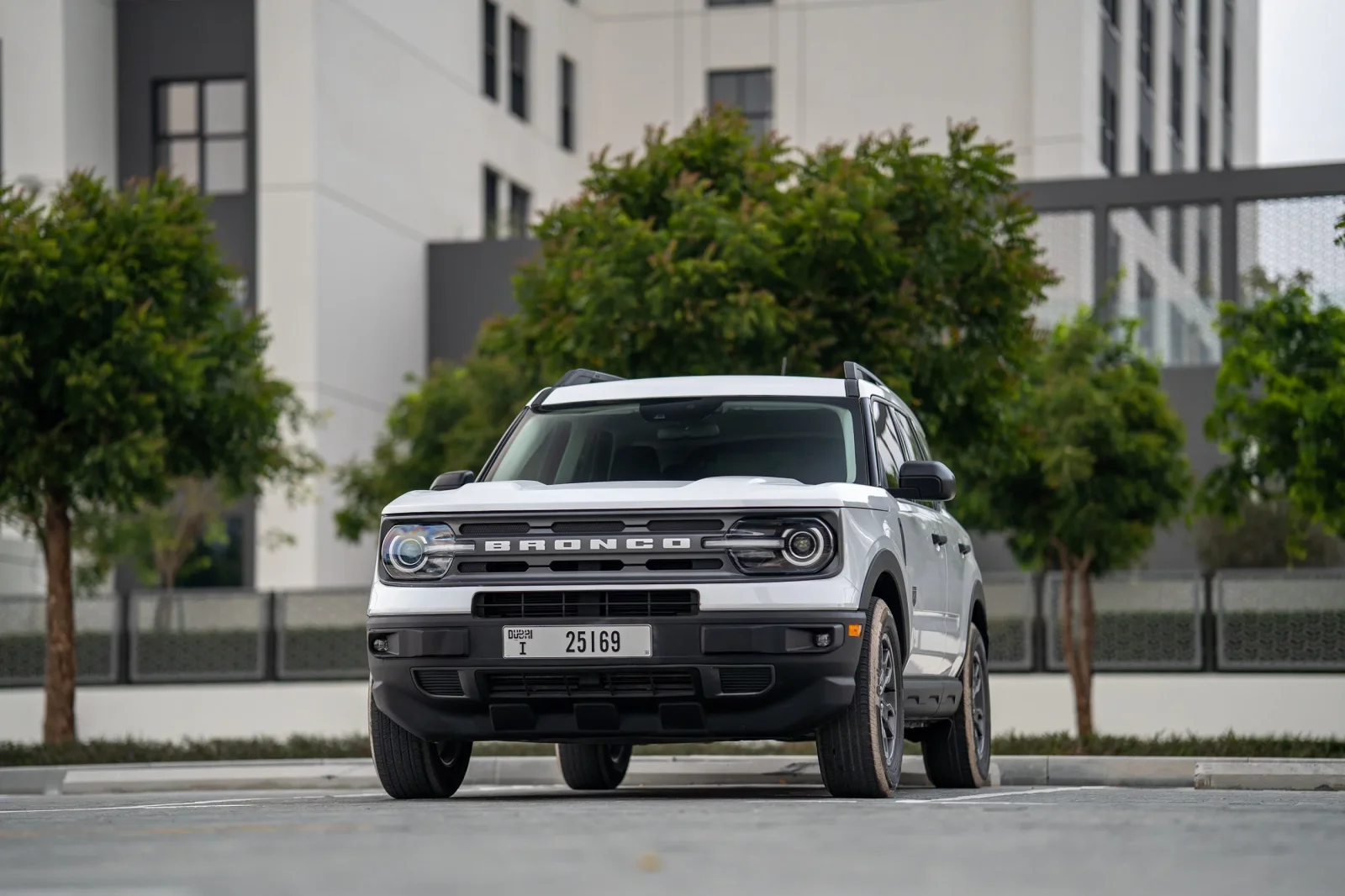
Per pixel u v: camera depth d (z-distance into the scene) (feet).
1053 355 77.77
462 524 29.17
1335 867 16.60
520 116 156.97
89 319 64.75
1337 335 68.39
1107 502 75.51
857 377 33.83
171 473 69.77
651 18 169.78
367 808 27.12
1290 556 84.12
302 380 122.21
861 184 60.70
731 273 58.44
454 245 137.39
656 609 28.25
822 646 28.07
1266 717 84.23
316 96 123.13
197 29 124.57
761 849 18.12
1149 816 22.97
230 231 123.95
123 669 93.35
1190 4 191.62
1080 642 86.07
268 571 120.57
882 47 163.22
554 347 60.64
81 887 15.29
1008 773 48.32
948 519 36.88
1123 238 120.88
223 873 16.15
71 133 120.78
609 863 16.71
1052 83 156.25
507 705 28.68
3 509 80.28
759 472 31.40
